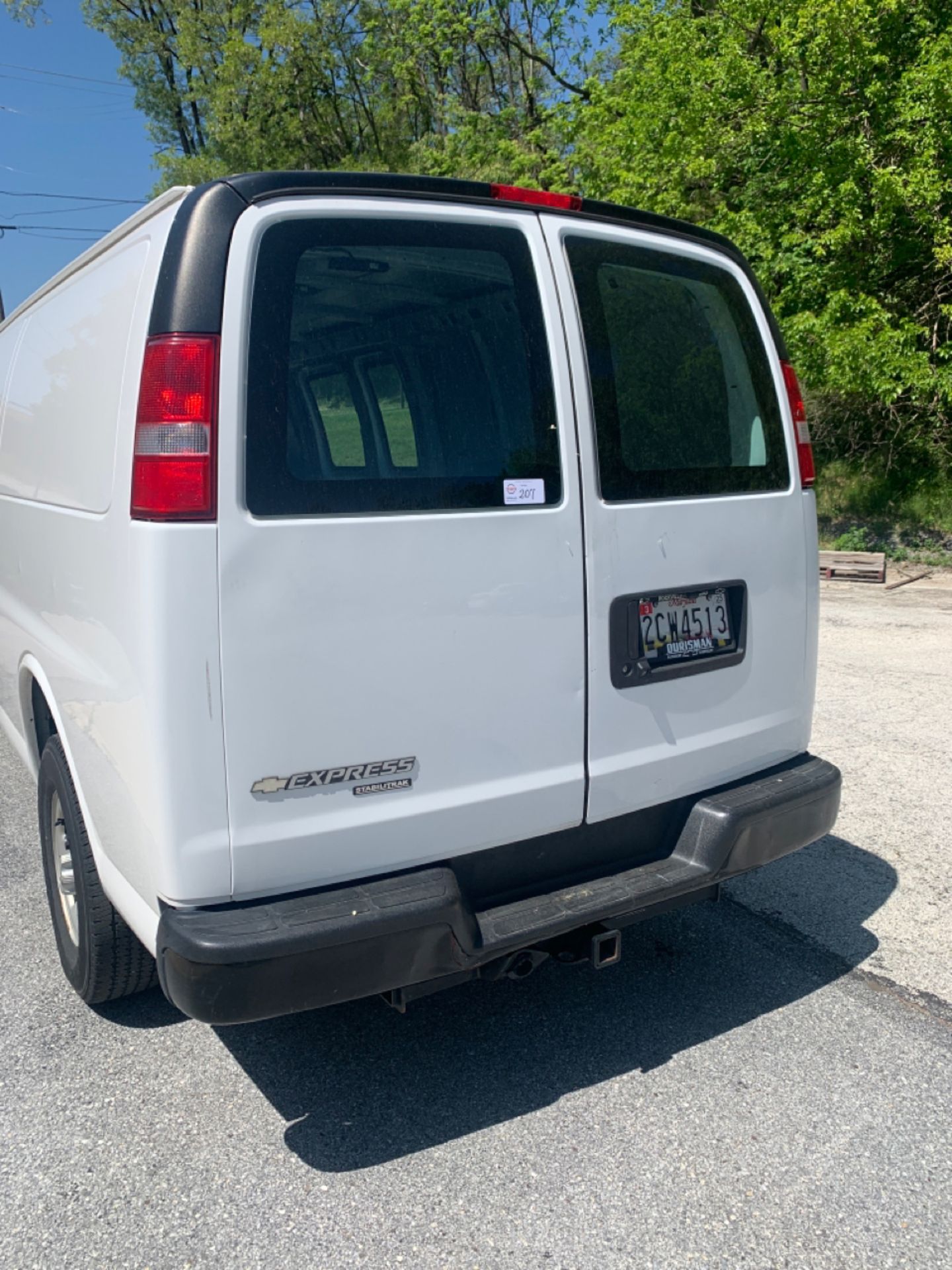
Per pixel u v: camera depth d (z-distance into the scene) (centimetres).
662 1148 261
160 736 221
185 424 218
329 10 3045
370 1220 238
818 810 319
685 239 315
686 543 293
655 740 291
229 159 3222
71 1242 232
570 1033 316
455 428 251
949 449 1302
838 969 348
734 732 313
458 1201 244
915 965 348
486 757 258
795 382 341
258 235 230
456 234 257
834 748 562
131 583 226
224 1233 234
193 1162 259
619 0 1546
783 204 1263
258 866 231
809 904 394
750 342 327
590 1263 224
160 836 225
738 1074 292
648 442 288
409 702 244
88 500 262
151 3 3347
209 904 230
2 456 384
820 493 1380
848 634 838
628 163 1424
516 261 267
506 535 255
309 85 3148
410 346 247
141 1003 335
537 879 277
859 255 1212
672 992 338
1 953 366
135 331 237
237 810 227
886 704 640
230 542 221
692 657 298
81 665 269
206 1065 301
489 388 258
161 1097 286
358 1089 289
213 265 224
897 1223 234
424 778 249
